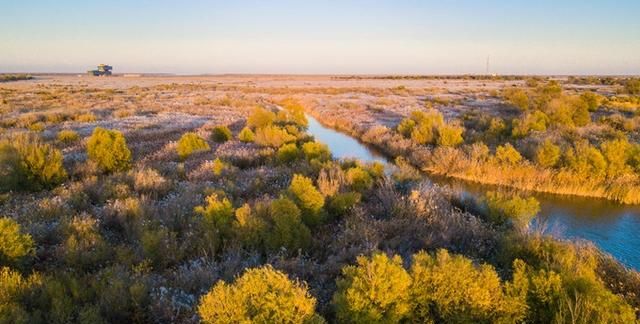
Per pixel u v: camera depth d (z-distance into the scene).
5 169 10.70
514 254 7.10
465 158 16.56
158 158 15.62
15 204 9.30
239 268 6.45
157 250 6.79
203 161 14.69
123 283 5.45
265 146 18.12
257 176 12.49
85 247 6.79
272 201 8.32
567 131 21.27
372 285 4.94
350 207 9.70
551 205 12.66
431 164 17.09
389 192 10.68
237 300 4.38
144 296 5.33
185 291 5.75
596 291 5.14
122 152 13.37
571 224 11.12
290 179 12.23
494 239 8.20
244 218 7.77
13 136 16.27
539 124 21.48
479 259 7.28
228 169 13.02
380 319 4.89
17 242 6.21
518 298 5.08
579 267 6.15
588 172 14.03
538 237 7.39
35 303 5.09
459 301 5.12
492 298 5.10
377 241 7.59
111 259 6.70
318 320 4.42
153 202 9.34
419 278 5.29
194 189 10.36
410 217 9.16
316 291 5.74
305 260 6.96
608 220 11.41
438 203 10.12
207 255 7.08
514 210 9.48
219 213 7.98
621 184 13.32
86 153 15.17
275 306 4.30
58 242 7.37
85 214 8.36
